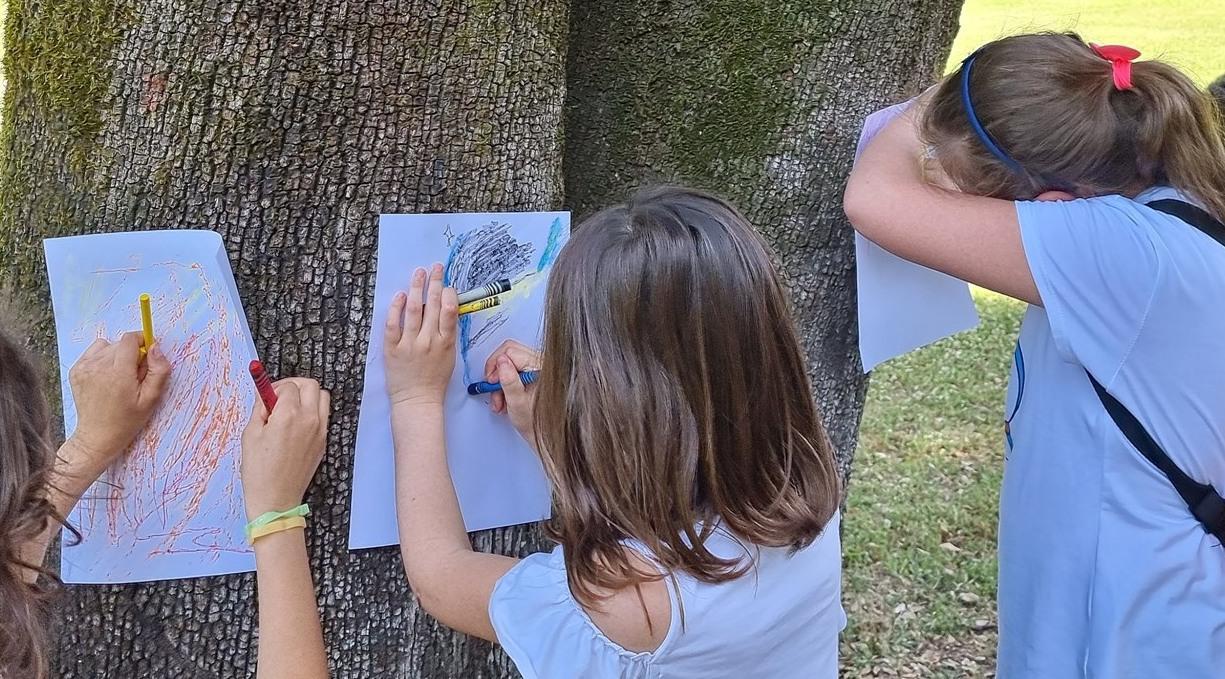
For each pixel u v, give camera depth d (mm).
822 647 1262
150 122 1209
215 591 1341
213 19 1177
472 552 1265
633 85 1821
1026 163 1394
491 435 1427
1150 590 1406
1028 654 1545
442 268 1328
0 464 1014
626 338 1099
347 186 1263
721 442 1130
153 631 1341
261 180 1231
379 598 1414
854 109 1786
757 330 1137
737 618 1124
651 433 1097
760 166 1791
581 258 1132
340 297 1296
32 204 1275
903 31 1785
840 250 1845
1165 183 1394
